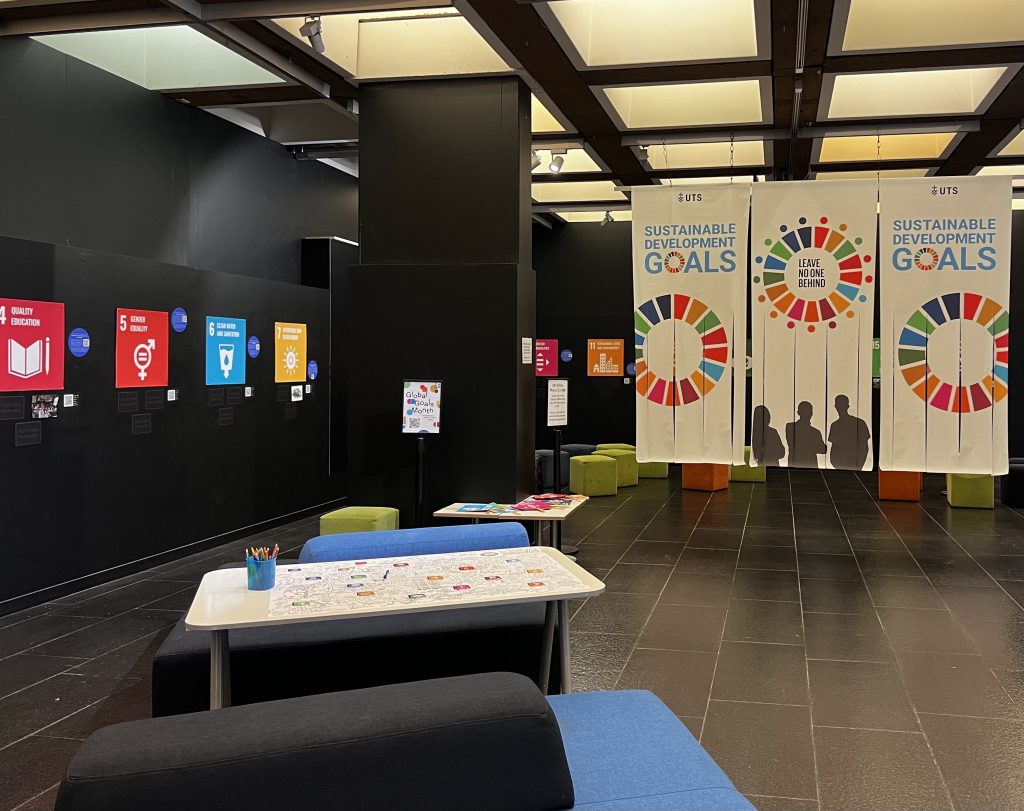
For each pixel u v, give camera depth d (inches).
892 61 278.4
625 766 107.7
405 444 295.4
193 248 366.6
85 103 307.7
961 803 141.9
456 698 91.4
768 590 285.7
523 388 297.1
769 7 235.1
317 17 257.1
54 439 267.7
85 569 282.0
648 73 290.8
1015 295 563.8
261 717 88.0
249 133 404.8
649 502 478.6
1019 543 363.6
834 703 186.7
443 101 296.8
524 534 191.2
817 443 259.6
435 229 297.7
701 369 266.2
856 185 255.9
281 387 397.4
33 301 258.4
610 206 549.6
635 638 234.1
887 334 255.0
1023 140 413.1
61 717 180.1
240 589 144.2
